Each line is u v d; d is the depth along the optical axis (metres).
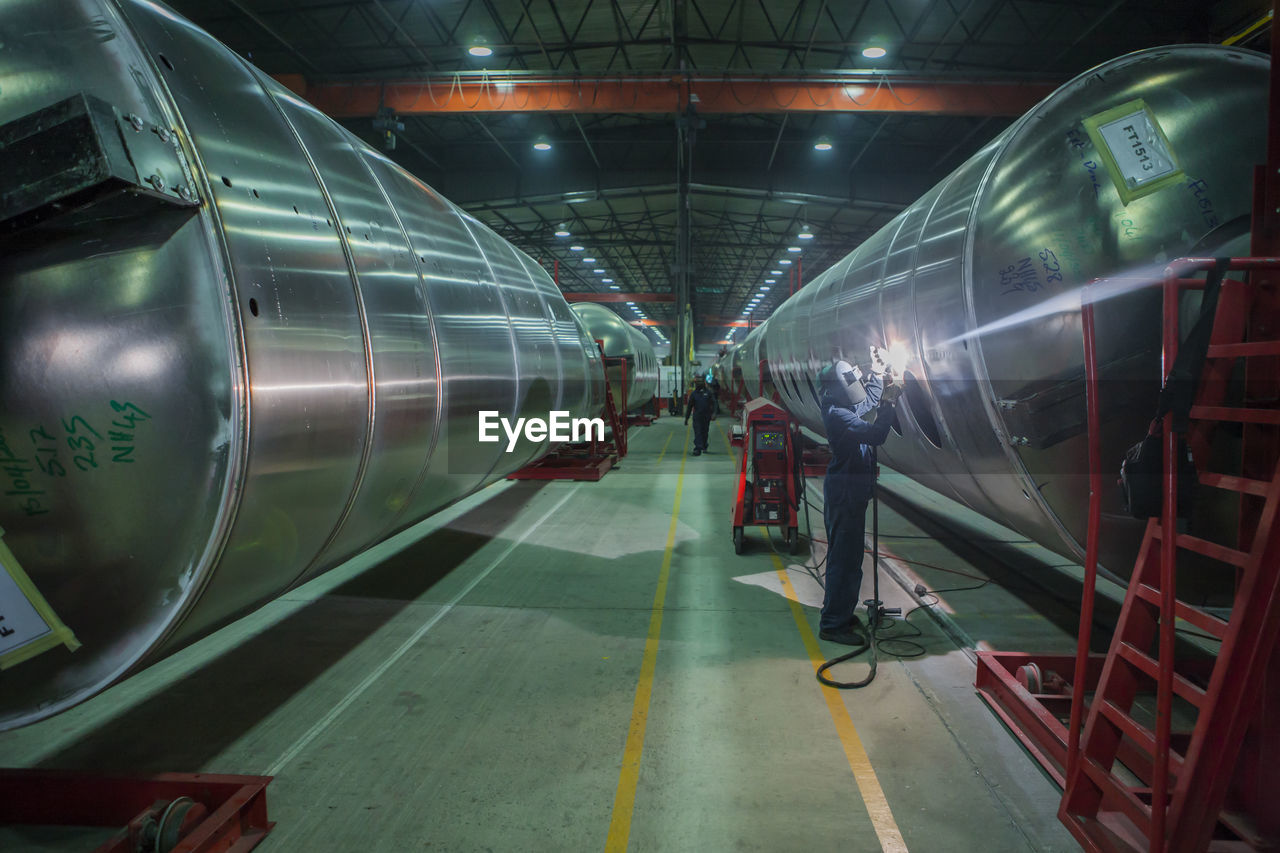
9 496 2.25
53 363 2.24
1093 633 4.36
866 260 6.16
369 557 6.36
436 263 4.41
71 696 2.29
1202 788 1.97
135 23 2.30
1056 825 2.56
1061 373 3.47
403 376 3.54
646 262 42.78
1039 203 3.63
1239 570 2.10
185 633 2.41
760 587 5.49
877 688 3.69
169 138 2.19
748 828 2.55
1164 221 3.33
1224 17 13.46
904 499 8.96
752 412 6.42
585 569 5.99
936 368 4.18
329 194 3.25
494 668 3.97
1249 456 2.13
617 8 14.70
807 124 21.12
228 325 2.24
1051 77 14.88
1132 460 2.21
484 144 23.31
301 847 2.46
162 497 2.26
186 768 2.96
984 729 3.26
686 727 3.29
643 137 22.78
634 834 2.52
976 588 5.32
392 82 15.71
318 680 3.82
